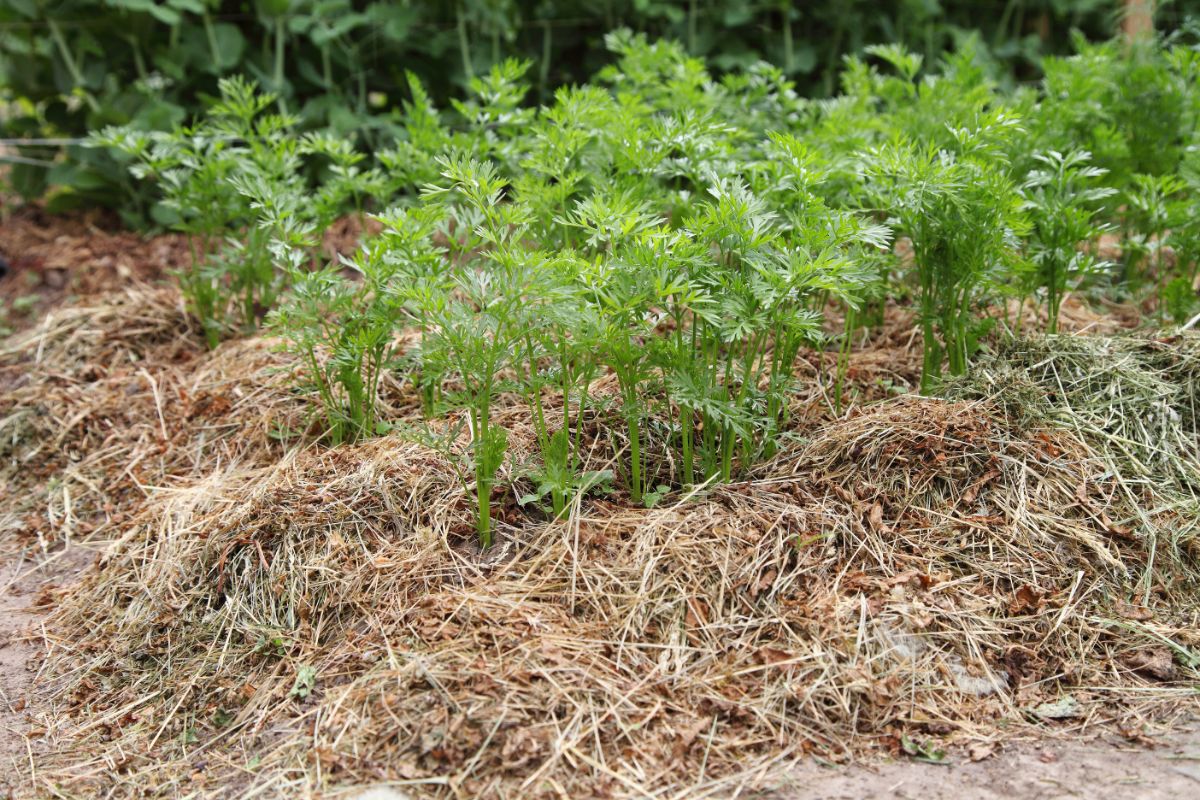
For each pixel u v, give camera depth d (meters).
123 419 1.62
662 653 1.22
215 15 2.09
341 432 1.48
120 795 1.19
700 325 1.43
